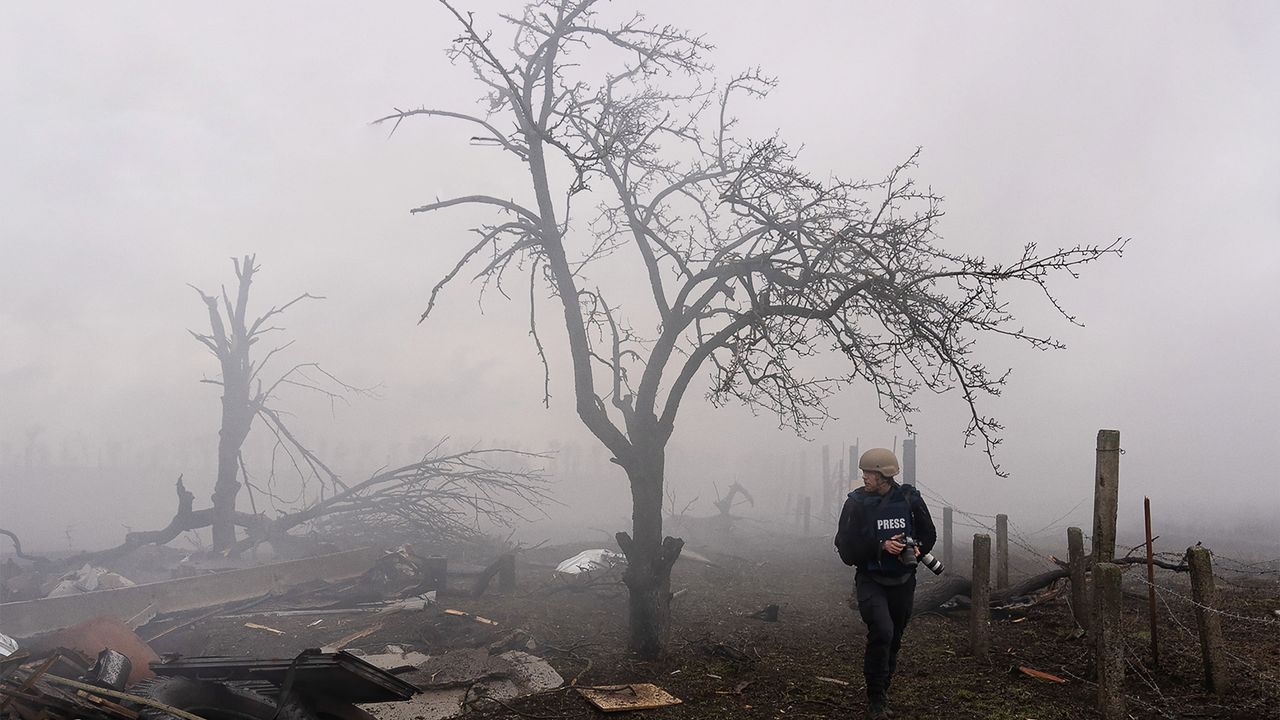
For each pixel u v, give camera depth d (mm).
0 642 7160
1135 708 5664
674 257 8617
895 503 5777
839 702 6172
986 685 6395
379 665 7781
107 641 7371
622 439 8414
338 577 12727
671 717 5996
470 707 6457
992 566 14852
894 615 5840
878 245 7961
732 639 8680
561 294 9000
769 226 8273
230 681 5414
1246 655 6707
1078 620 7801
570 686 6898
